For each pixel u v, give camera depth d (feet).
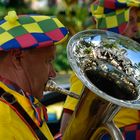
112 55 14.67
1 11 40.14
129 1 18.72
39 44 12.31
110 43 14.88
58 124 21.50
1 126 11.73
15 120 12.00
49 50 12.69
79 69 13.51
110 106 13.65
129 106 13.21
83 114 14.06
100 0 19.02
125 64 14.74
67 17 40.14
